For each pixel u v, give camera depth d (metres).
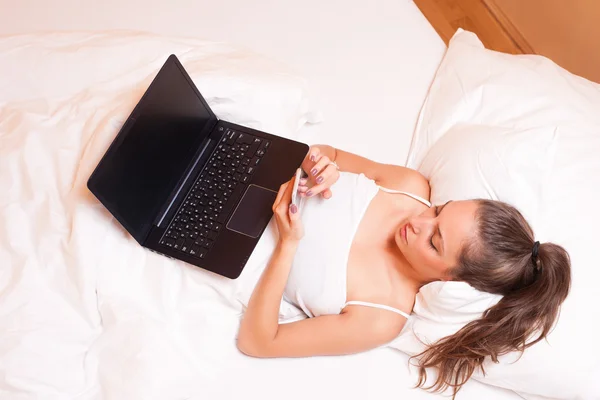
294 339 1.24
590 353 1.20
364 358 1.30
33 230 1.21
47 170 1.26
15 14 1.65
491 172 1.33
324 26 1.69
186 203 1.26
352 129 1.56
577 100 1.48
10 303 1.15
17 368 1.11
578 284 1.25
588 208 1.32
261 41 1.66
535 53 2.15
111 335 1.18
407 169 1.41
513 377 1.24
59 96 1.41
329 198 1.32
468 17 2.27
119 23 1.67
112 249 1.22
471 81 1.54
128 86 1.40
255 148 1.32
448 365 1.25
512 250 1.18
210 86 1.38
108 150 1.12
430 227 1.21
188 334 1.23
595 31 1.88
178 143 1.27
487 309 1.23
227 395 1.23
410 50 1.67
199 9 1.70
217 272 1.18
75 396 1.15
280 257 1.24
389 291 1.28
